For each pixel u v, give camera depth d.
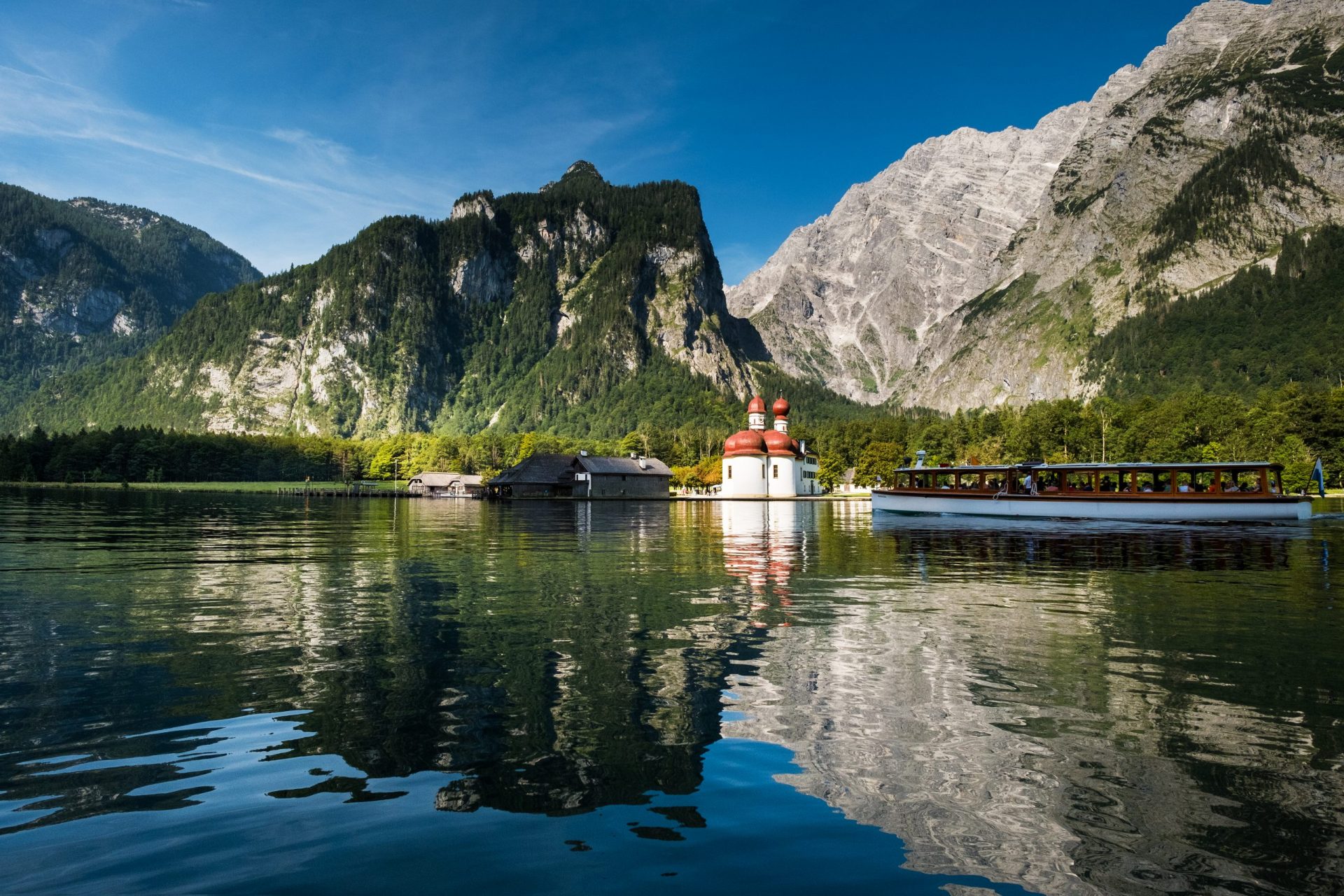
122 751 9.96
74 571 28.89
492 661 14.71
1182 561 33.97
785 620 18.97
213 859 7.12
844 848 7.40
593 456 171.88
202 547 39.09
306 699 12.25
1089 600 22.36
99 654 15.27
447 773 9.23
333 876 6.79
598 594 23.48
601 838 7.56
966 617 19.44
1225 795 8.61
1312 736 10.48
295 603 21.75
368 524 63.38
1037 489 76.75
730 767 9.40
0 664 14.45
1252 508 63.41
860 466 165.50
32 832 7.64
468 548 40.12
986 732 10.63
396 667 14.24
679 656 15.12
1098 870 7.01
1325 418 127.44
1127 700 12.12
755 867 7.00
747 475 160.25
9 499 112.69
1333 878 6.87
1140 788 8.81
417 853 7.23
